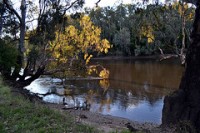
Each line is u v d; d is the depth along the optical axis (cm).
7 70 2016
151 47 8250
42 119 686
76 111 1503
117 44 8744
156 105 2331
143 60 7425
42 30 2302
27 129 634
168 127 871
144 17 2077
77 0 2294
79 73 2825
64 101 2228
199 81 871
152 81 3753
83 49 2938
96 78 4053
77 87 3300
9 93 1082
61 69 2559
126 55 8688
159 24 2234
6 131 620
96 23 8938
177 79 3862
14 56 1975
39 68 2281
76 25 3083
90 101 2472
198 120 862
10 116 709
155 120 1842
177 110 886
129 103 2411
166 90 3031
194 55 882
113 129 786
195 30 888
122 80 3903
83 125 688
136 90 3089
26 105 804
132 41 8681
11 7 2133
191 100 876
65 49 2711
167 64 6103
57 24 2516
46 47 2400
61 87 3266
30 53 2250
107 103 2408
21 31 2169
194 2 895
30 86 3291
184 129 847
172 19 2836
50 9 2278
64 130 638
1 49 1909
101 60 7800
